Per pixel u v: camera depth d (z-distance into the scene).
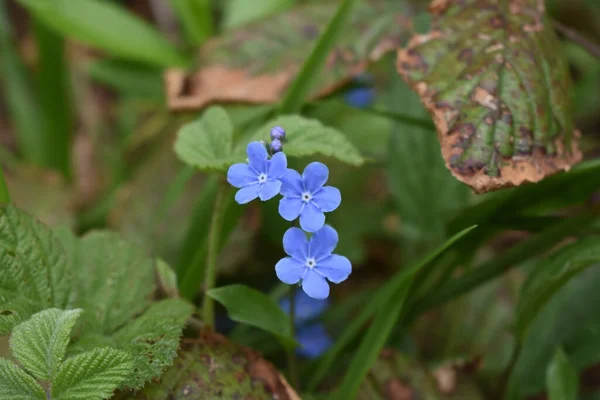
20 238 0.28
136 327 0.28
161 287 0.31
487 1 0.31
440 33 0.31
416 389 0.32
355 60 0.35
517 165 0.29
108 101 0.52
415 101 0.36
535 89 0.30
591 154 0.39
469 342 0.35
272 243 0.38
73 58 0.52
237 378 0.28
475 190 0.29
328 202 0.27
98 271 0.30
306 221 0.27
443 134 0.29
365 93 0.44
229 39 0.35
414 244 0.38
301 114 0.35
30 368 0.26
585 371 0.36
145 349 0.27
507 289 0.36
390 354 0.32
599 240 0.30
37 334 0.26
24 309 0.28
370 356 0.30
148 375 0.27
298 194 0.27
